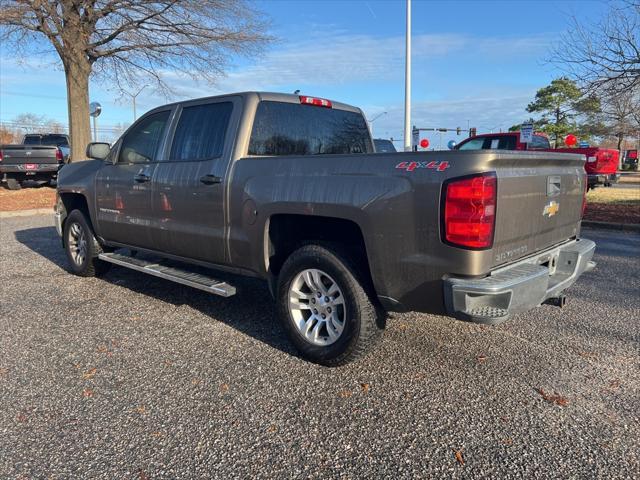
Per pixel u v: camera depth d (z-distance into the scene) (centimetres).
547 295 332
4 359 379
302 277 374
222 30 1652
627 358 379
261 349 399
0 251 795
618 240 902
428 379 347
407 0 1535
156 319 468
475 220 284
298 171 365
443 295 303
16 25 1423
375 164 325
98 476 247
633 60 1139
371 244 325
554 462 257
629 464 255
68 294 549
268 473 250
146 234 507
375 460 259
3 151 1673
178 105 483
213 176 423
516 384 339
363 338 346
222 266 445
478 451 266
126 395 325
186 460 260
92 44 1562
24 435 281
